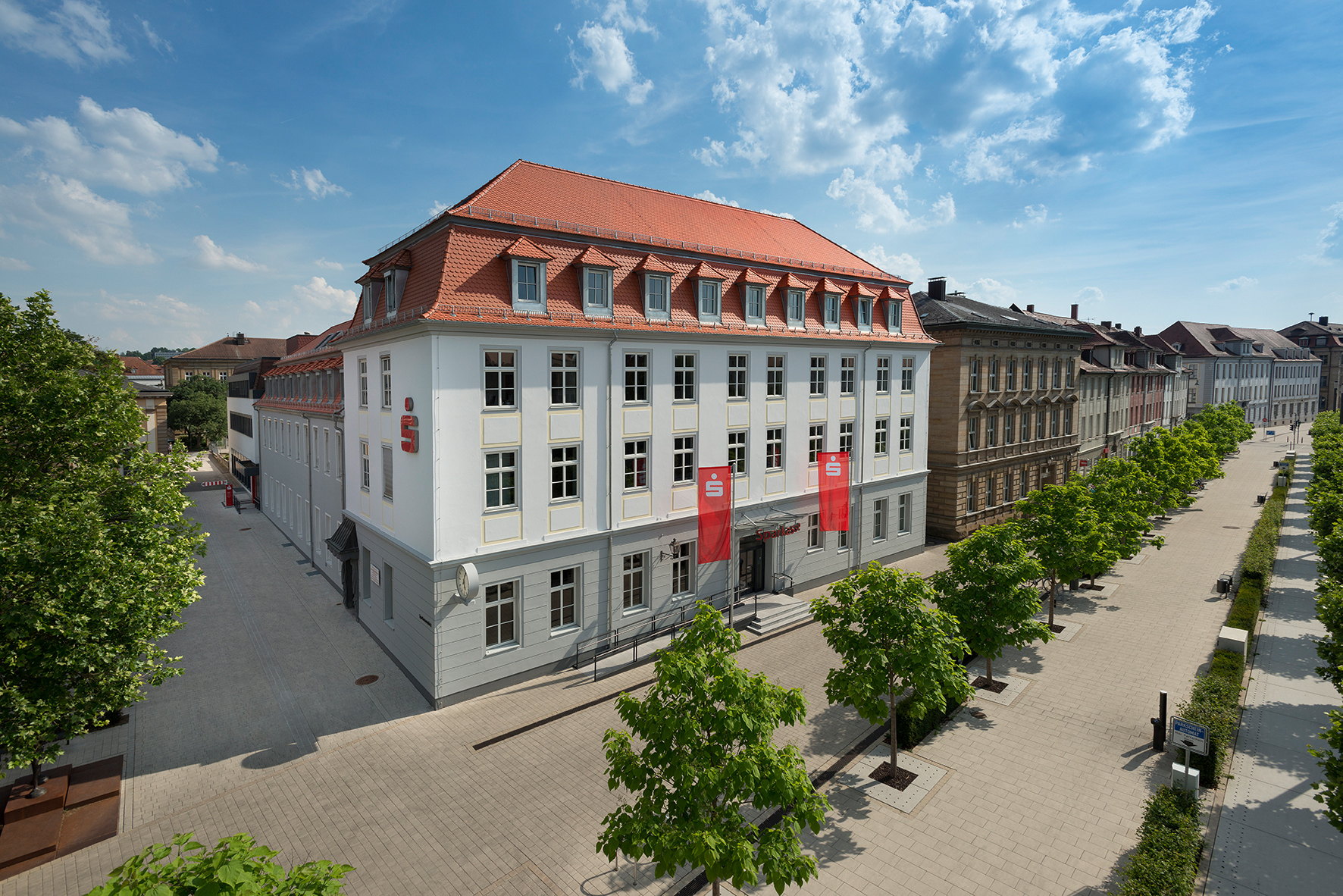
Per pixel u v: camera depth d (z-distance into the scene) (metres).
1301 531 39.44
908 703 16.53
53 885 11.73
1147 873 10.70
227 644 22.86
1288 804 13.88
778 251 27.92
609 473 21.00
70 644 11.79
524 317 18.86
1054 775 14.89
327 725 17.38
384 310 21.36
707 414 23.58
